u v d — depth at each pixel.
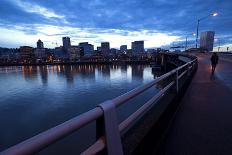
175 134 4.21
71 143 33.59
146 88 3.03
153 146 3.38
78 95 92.06
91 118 1.55
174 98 5.71
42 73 186.75
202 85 10.97
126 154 2.40
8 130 51.84
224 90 9.34
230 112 5.78
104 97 86.12
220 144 3.72
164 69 135.88
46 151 32.56
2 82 137.25
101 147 1.72
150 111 4.18
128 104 54.66
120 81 127.81
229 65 27.77
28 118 60.84
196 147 3.61
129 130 3.14
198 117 5.34
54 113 64.94
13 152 0.96
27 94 97.88
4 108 74.19
